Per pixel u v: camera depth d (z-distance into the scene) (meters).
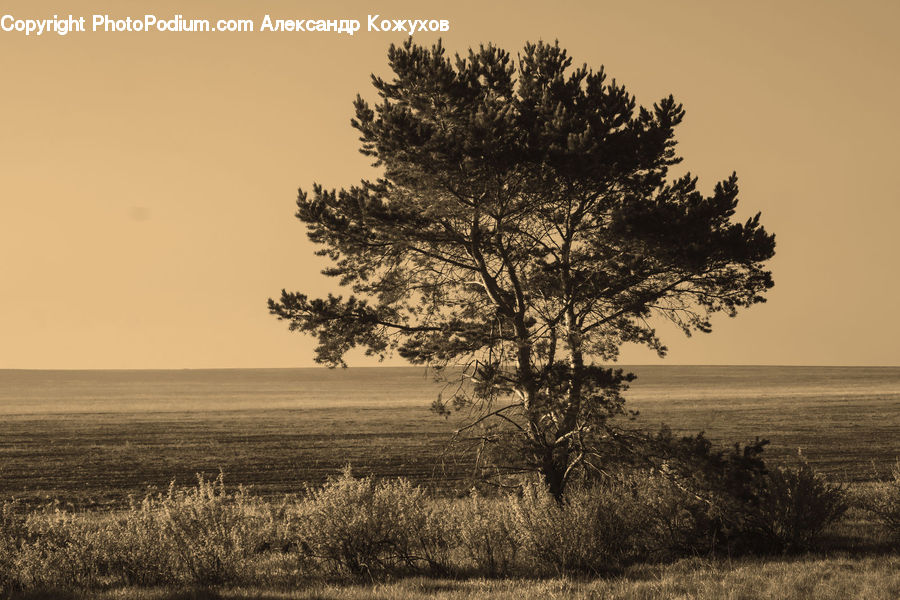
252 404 145.62
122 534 19.91
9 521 19.59
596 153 22.41
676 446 21.80
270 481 47.56
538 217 24.30
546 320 23.94
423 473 50.19
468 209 23.47
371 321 23.95
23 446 67.75
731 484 21.06
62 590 17.89
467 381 23.88
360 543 20.14
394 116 22.36
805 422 89.38
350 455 60.44
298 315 24.00
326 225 23.84
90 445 68.69
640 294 24.02
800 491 22.48
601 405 22.41
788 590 16.44
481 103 23.48
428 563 20.67
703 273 23.30
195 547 19.16
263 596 16.80
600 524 21.03
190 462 56.66
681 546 21.75
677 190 24.03
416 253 24.86
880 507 24.73
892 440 70.25
